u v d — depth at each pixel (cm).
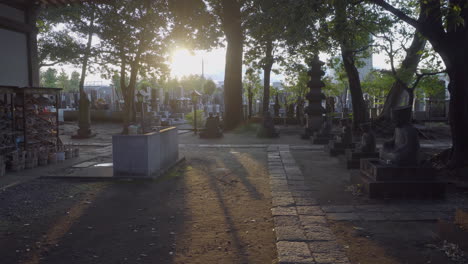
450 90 883
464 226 414
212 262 396
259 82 3484
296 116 3008
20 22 1219
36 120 1071
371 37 1443
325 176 880
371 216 546
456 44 835
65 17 2325
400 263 386
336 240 449
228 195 698
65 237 476
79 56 2381
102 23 1833
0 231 500
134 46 1836
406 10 1179
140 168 844
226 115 2462
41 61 2573
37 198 677
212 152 1353
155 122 2727
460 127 863
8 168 944
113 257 411
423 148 1452
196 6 1928
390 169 659
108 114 3016
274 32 1058
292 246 424
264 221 536
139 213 582
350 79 2055
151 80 2172
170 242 455
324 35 1034
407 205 605
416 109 2725
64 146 1187
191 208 609
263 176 887
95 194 708
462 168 850
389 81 2134
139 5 1748
